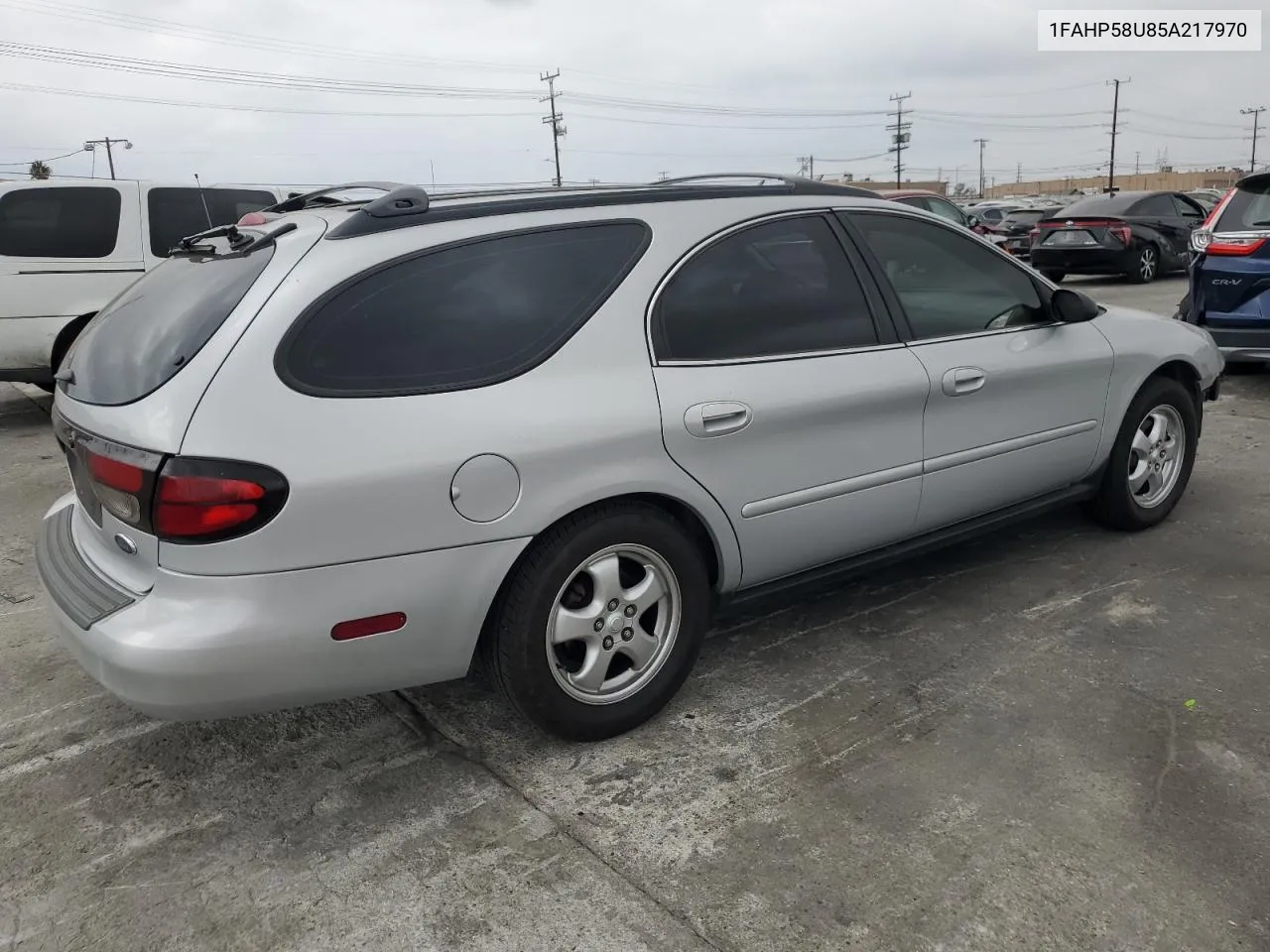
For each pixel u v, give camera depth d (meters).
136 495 2.31
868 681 3.31
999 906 2.26
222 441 2.28
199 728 3.13
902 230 3.61
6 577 4.43
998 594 3.97
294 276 2.46
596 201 2.96
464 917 2.28
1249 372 8.25
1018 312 3.90
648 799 2.71
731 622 3.80
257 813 2.70
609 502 2.81
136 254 7.58
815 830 2.55
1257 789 2.66
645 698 3.01
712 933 2.21
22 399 8.89
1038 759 2.83
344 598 2.42
